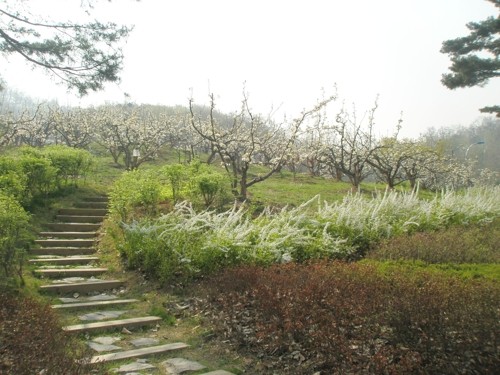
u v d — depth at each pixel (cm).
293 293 521
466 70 1641
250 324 539
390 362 417
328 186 1792
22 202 1027
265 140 1559
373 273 591
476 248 895
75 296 689
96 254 884
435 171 2347
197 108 3378
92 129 2489
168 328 592
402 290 484
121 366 452
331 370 439
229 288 617
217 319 576
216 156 2539
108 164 2077
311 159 2033
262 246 798
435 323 419
